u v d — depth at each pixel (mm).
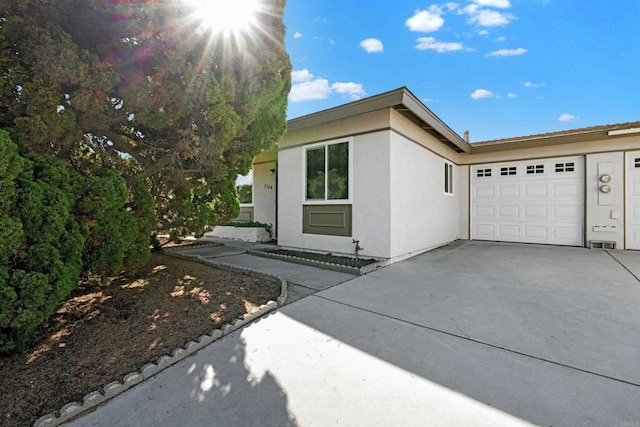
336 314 3379
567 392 1972
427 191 7887
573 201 8516
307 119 6773
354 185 6668
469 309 3486
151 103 3381
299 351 2598
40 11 2758
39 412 1879
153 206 3963
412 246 7059
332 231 7070
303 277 4945
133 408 1926
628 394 1935
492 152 9812
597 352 2465
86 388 2111
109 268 3191
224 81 3717
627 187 7793
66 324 3090
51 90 2748
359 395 2010
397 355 2502
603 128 7918
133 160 4902
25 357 2484
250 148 4695
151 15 3098
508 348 2572
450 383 2109
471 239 10195
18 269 2268
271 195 10562
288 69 4684
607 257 6695
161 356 2514
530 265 5891
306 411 1869
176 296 3912
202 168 4477
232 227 10523
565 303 3631
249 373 2289
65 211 2555
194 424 1779
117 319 3219
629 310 3361
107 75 3025
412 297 3939
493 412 1812
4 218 2148
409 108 5777
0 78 2553
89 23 3057
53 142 3055
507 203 9547
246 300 3801
